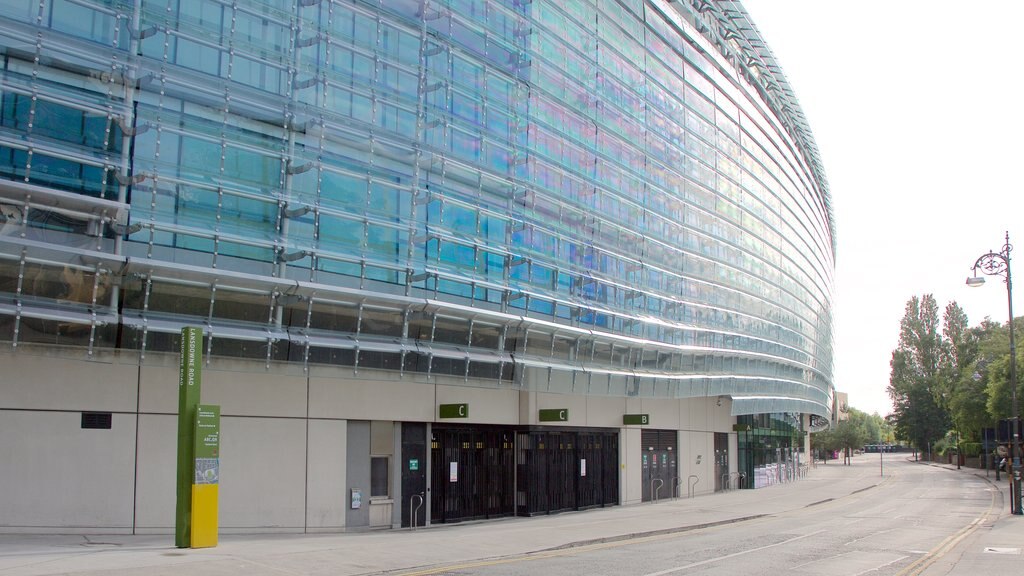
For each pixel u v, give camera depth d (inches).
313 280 805.9
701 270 1641.2
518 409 1114.1
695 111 1692.9
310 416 845.2
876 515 1289.4
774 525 1101.1
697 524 1042.1
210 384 777.6
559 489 1182.3
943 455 4867.1
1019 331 2743.6
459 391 1015.6
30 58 647.8
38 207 637.9
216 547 625.3
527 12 1159.0
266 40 807.1
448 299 946.1
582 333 1170.6
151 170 707.4
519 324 1045.2
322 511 846.5
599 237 1277.1
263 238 772.0
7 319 617.3
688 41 1692.9
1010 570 667.4
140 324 681.0
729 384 1737.2
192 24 751.7
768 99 2198.6
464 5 1039.6
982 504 1557.6
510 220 1070.4
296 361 783.1
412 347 888.3
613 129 1357.0
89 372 705.0
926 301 5255.9
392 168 908.6
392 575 563.5
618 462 1365.7
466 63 1034.1
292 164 804.6
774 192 2176.4
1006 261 1467.8
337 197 845.8
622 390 1284.4
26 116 637.3
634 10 1470.2
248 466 796.6
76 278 654.5
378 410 908.6
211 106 757.3
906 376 5226.4
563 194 1200.2
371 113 891.4
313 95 837.2
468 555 683.4
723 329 1720.0
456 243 973.2
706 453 1748.3
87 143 669.9
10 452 666.8
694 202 1643.7
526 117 1134.4
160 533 724.7
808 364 2465.6
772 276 2098.9
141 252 694.5
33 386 679.7
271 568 543.5
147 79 708.7
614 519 1087.0
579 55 1279.5
